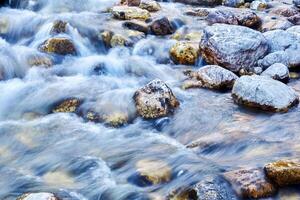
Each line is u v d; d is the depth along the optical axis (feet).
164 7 18.78
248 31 12.98
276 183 7.25
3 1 16.29
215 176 7.30
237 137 8.99
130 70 12.78
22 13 15.76
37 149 8.87
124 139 9.23
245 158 8.26
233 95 10.83
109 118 9.82
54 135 9.35
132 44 14.17
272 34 13.46
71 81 11.68
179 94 11.18
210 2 19.80
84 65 12.53
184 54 13.30
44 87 11.22
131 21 15.37
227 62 12.35
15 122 9.85
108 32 14.32
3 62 11.72
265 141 8.87
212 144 8.76
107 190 7.54
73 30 13.94
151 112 9.89
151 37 14.87
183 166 7.91
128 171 8.00
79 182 7.86
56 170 8.23
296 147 8.64
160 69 12.94
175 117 9.91
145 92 10.18
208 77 11.62
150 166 8.06
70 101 10.45
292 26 15.21
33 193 7.04
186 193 7.09
